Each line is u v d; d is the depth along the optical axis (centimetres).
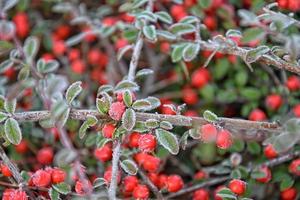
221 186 41
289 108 43
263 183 40
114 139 35
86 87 46
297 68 36
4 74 46
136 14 41
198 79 45
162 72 48
